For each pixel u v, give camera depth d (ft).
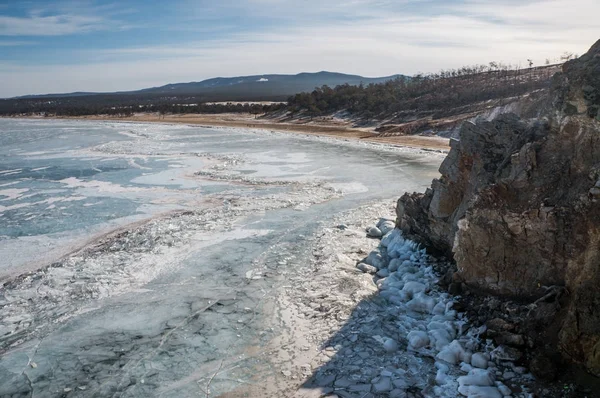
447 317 32.60
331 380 27.73
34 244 53.78
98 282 42.78
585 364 23.81
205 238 54.49
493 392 24.56
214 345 32.32
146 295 40.34
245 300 38.88
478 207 32.68
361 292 38.68
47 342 33.27
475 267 33.45
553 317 26.32
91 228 59.31
